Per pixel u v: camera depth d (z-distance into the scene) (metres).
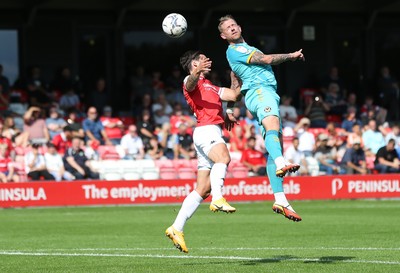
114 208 50.75
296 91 73.69
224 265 23.53
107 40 69.75
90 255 26.91
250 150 57.34
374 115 66.44
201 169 24.52
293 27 74.44
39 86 62.28
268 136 23.78
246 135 58.47
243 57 24.72
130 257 26.19
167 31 25.95
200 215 45.84
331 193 55.66
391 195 56.19
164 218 43.56
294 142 58.16
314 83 72.88
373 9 75.19
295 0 72.44
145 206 52.09
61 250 28.75
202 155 24.48
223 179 23.73
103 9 69.31
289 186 55.19
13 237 34.25
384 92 71.94
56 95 63.81
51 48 67.94
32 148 53.59
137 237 33.88
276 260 24.69
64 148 56.25
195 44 71.88
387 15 76.69
